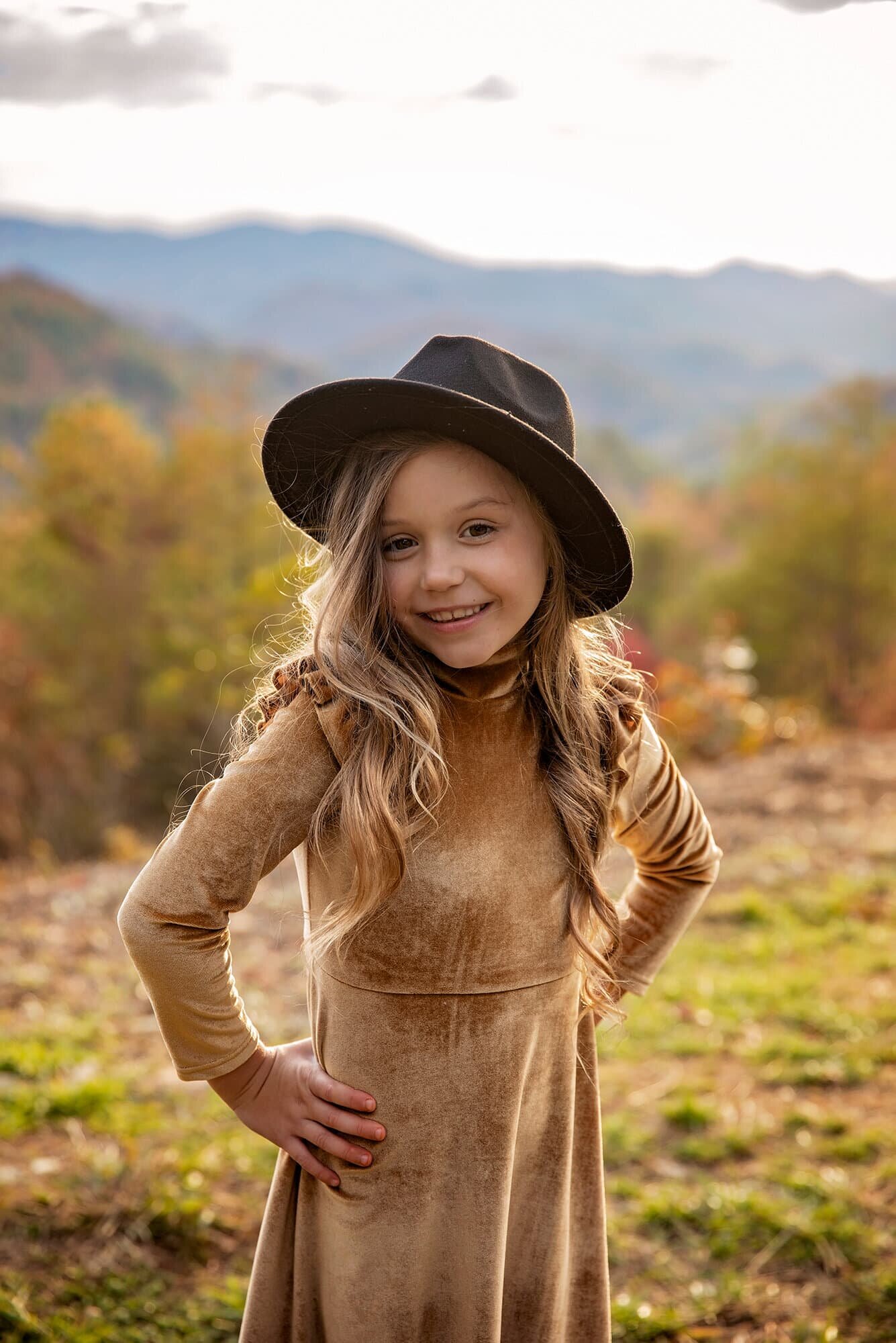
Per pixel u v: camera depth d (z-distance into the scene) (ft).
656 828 5.25
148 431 82.69
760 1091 10.87
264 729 4.38
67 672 73.15
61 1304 7.55
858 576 96.17
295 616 5.19
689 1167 9.59
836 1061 11.38
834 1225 8.59
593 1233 5.10
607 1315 5.16
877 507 96.12
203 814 4.19
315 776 4.28
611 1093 10.85
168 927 4.12
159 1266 8.00
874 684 75.92
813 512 97.81
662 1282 8.11
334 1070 4.48
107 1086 10.32
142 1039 11.88
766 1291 7.97
